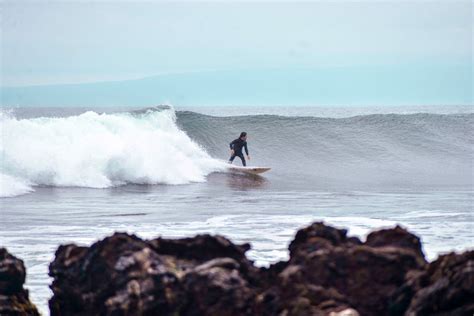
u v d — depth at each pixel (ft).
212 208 296.30
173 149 426.10
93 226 245.24
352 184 415.03
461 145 576.20
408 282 103.55
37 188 364.38
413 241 112.47
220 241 112.47
